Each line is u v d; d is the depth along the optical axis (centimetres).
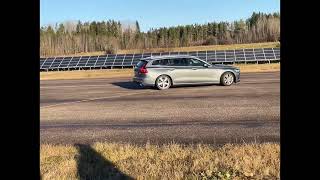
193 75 1958
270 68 3678
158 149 708
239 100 1412
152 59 1962
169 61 1966
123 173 571
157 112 1229
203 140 809
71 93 2005
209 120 1050
